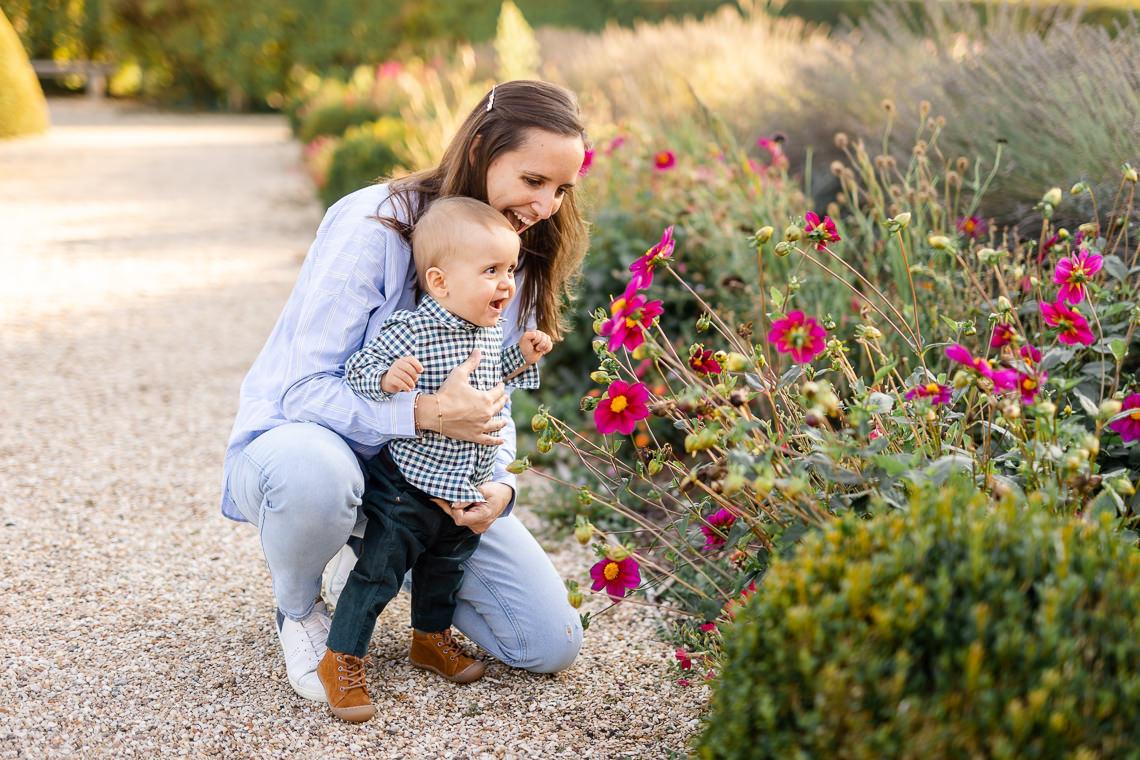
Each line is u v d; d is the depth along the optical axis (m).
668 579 2.72
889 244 3.09
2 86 13.62
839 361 2.13
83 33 21.44
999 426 1.96
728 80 6.31
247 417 2.13
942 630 1.35
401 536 2.04
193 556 2.84
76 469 3.42
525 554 2.26
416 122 7.72
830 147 4.71
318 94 14.09
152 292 5.96
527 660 2.26
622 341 1.94
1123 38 3.63
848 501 1.78
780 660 1.41
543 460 3.62
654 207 3.92
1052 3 4.55
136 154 12.62
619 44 8.55
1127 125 3.14
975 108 3.85
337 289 2.02
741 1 8.47
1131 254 2.99
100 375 4.46
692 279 3.71
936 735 1.29
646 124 5.57
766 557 1.96
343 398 2.00
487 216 1.95
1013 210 3.50
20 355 4.67
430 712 2.13
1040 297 2.35
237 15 19.41
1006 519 1.49
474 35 18.53
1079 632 1.35
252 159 12.51
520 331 2.31
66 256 6.80
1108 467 2.10
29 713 2.05
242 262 6.86
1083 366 2.30
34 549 2.82
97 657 2.29
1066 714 1.27
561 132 1.97
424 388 2.01
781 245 2.08
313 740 2.01
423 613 2.23
